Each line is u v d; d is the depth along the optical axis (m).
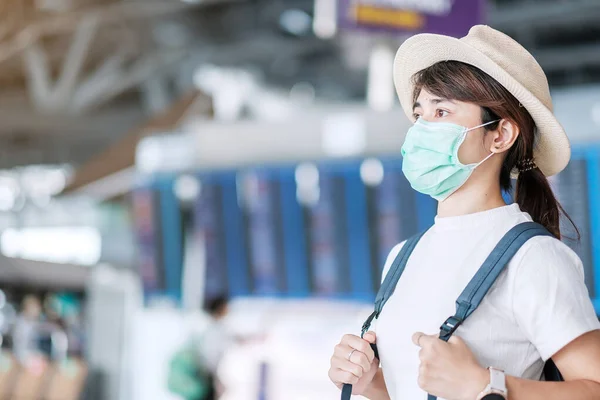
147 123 7.09
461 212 1.42
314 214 5.35
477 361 1.26
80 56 14.25
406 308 1.39
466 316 1.28
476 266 1.33
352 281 5.27
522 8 13.47
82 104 15.05
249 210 5.55
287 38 14.95
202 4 13.85
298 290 5.42
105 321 6.29
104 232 6.58
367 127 5.24
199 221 5.71
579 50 14.99
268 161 5.47
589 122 4.63
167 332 5.80
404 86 1.56
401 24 5.49
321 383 5.14
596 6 13.02
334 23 5.39
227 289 5.64
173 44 15.22
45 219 7.11
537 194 1.51
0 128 16.66
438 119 1.41
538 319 1.25
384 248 5.16
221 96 12.73
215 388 5.44
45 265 6.25
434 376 1.21
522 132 1.40
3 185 11.88
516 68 1.37
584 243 4.58
